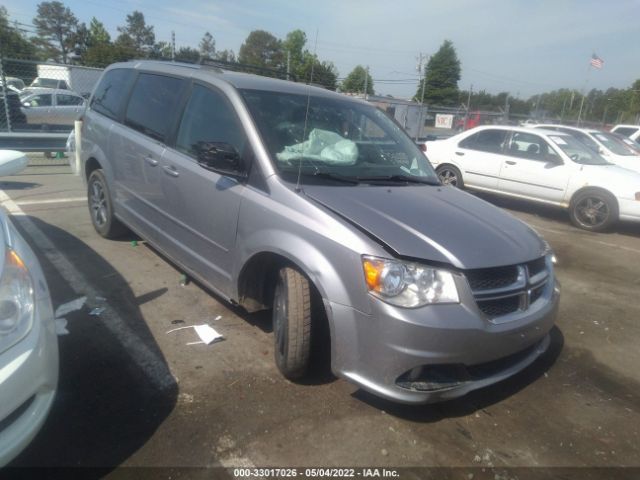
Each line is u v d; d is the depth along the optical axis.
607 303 4.97
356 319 2.54
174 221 3.87
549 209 9.73
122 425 2.56
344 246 2.59
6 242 2.31
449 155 9.94
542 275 3.00
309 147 3.39
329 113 3.81
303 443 2.56
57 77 17.33
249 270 3.20
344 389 3.02
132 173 4.41
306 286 2.84
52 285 4.09
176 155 3.81
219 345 3.39
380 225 2.69
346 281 2.56
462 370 2.59
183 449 2.44
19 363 1.94
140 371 3.03
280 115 3.50
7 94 10.99
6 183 7.81
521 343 2.74
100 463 2.31
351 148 3.64
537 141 8.94
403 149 4.06
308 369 3.02
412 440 2.66
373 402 2.93
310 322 2.85
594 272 5.97
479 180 9.55
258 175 3.13
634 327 4.44
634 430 2.96
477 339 2.52
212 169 3.17
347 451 2.53
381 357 2.48
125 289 4.13
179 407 2.73
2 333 1.95
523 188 8.95
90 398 2.74
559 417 3.02
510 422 2.92
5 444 1.91
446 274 2.52
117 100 4.89
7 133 9.41
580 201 8.22
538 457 2.65
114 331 3.46
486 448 2.67
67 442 2.41
